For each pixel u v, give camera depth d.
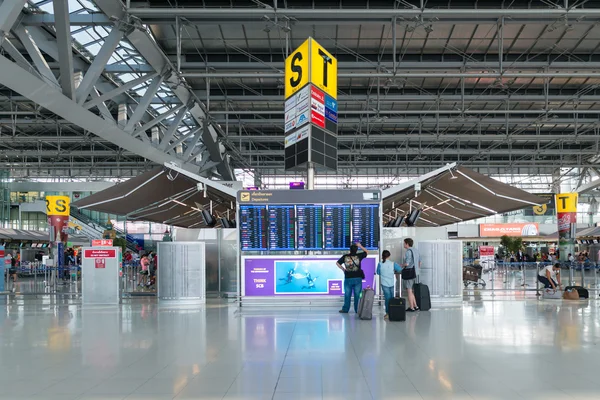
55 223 27.55
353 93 33.78
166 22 20.56
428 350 7.84
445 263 14.92
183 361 7.20
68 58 18.98
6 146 48.41
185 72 26.95
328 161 15.73
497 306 14.34
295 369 6.64
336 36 24.83
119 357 7.53
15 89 18.34
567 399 5.30
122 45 24.41
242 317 12.15
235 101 33.38
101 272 15.81
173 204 23.22
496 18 20.70
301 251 14.72
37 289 22.20
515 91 32.97
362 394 5.49
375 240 14.70
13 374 6.55
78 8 21.19
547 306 14.30
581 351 7.73
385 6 21.22
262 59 26.58
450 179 18.70
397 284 15.53
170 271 15.16
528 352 7.66
